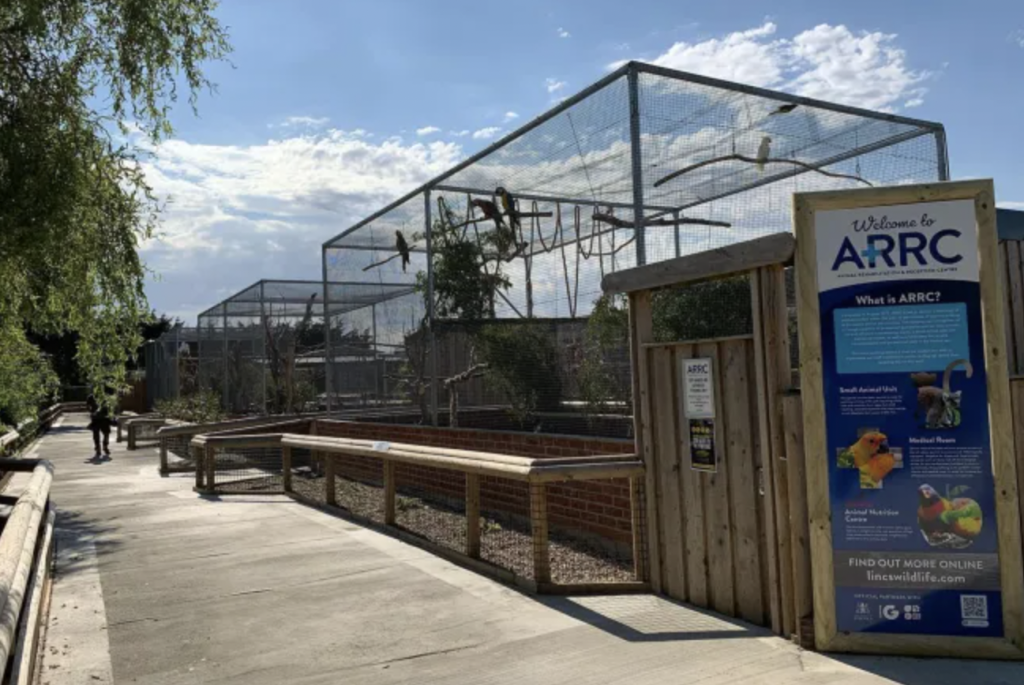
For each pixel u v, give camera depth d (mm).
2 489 9688
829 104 7723
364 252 13203
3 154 6801
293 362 17688
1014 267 6309
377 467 12289
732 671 4148
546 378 8141
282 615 5461
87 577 6664
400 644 4789
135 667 4527
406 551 7379
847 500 4465
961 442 4340
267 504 10469
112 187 8125
